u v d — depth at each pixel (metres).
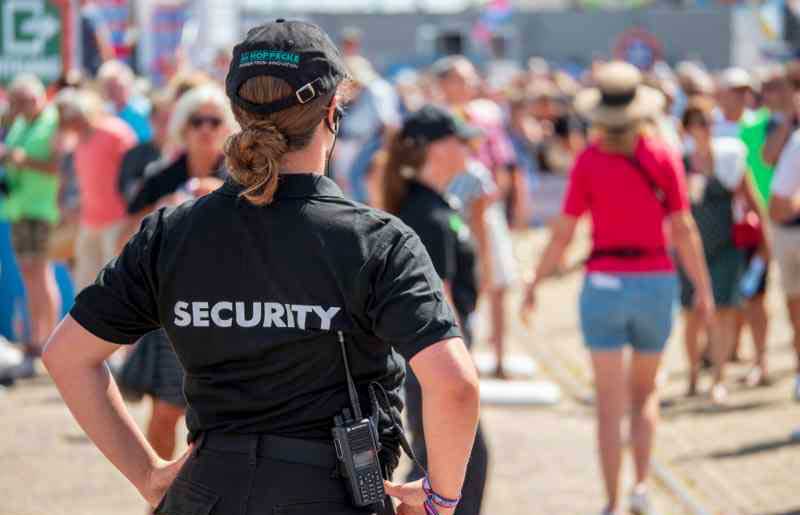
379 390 2.94
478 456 4.98
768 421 8.68
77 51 12.20
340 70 2.95
